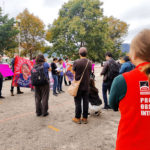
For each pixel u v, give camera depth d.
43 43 33.47
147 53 0.96
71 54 27.97
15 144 2.65
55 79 6.50
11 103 5.25
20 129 3.25
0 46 26.41
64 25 28.06
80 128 3.29
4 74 8.40
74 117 3.95
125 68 3.88
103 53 28.92
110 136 2.93
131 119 1.02
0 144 2.66
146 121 1.00
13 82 6.23
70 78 8.87
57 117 3.96
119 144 1.07
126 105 1.04
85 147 2.55
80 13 28.08
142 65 0.98
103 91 4.48
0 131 3.16
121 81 1.05
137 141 1.01
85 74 3.38
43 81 3.75
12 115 4.09
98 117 3.95
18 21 27.52
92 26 26.83
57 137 2.90
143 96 1.01
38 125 3.45
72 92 3.27
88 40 27.73
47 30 32.84
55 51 29.80
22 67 6.44
